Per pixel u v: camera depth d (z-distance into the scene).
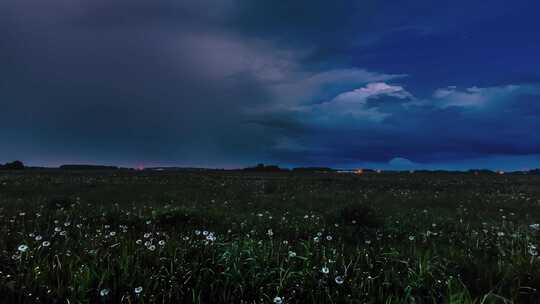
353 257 5.60
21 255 4.70
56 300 3.80
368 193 22.52
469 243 7.64
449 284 4.12
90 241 6.13
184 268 4.69
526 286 4.57
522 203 17.14
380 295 4.16
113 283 4.18
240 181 33.88
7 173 44.62
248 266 4.93
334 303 4.09
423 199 19.00
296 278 4.50
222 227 9.12
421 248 6.75
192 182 30.42
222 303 4.11
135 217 9.91
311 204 15.95
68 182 27.27
